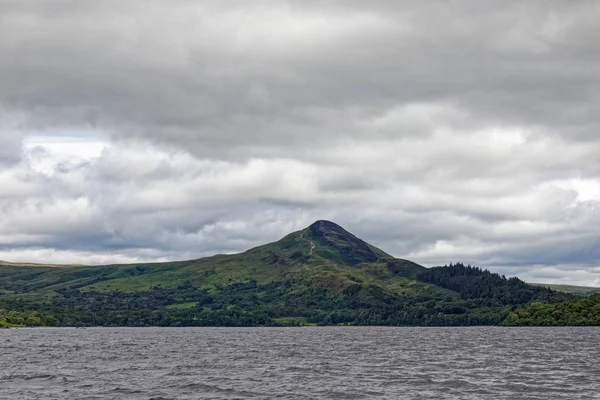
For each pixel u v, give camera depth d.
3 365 133.75
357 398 82.88
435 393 87.06
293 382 100.31
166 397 83.88
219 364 136.62
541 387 92.50
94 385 96.75
